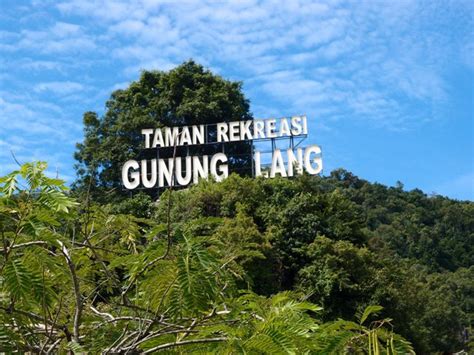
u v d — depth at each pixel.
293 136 45.50
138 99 52.81
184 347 4.65
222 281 4.84
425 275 63.47
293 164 43.97
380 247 40.50
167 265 4.18
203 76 54.34
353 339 4.33
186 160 45.88
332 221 32.81
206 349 4.45
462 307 58.59
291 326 4.03
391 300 28.53
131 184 45.75
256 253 5.12
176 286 4.07
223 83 54.62
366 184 90.81
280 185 35.03
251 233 29.00
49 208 4.15
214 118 52.53
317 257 29.30
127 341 4.87
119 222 5.70
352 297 28.56
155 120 51.91
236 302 4.89
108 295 6.00
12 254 4.12
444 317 42.41
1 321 4.30
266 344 3.87
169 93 52.81
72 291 5.30
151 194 46.00
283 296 4.71
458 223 80.38
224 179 35.09
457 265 74.81
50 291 4.22
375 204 86.50
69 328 5.17
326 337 4.12
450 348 41.84
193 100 52.22
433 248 75.25
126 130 49.62
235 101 54.03
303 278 28.83
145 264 4.26
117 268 5.68
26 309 4.25
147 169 49.06
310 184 35.53
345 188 90.38
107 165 48.47
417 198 88.38
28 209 4.11
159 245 4.23
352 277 28.94
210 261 4.08
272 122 46.22
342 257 29.17
